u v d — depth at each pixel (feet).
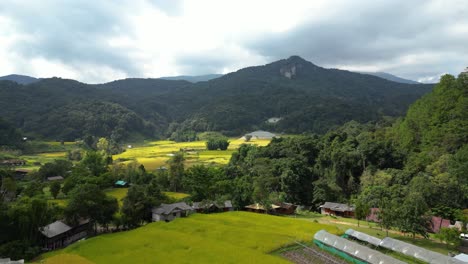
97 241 219.20
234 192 367.66
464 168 309.83
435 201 296.71
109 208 266.57
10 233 219.82
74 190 271.69
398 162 403.34
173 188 439.22
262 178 397.60
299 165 415.03
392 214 250.16
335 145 453.99
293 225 261.65
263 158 467.93
